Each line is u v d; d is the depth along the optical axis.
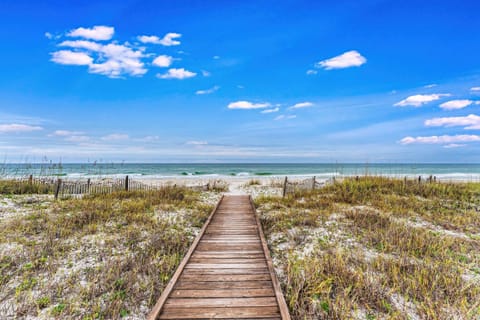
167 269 4.73
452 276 4.48
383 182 12.72
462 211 8.70
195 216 8.40
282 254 5.62
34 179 13.25
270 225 7.44
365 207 9.32
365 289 4.07
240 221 7.91
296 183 13.98
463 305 3.70
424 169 57.38
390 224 7.01
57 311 3.66
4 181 12.52
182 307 3.43
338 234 6.65
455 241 6.07
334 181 13.52
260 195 13.41
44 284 4.29
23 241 5.83
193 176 34.06
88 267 4.86
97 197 11.00
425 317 3.53
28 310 3.68
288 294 4.04
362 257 5.25
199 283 4.06
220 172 44.81
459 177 32.09
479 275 4.67
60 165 16.20
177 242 6.00
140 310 3.78
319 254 5.52
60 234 6.36
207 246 5.71
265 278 4.23
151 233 6.60
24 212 8.31
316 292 4.00
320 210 8.86
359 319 3.56
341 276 4.40
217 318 3.22
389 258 5.12
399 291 4.11
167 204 10.05
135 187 13.81
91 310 3.72
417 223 7.57
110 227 6.96
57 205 9.24
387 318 3.53
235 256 5.14
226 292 3.79
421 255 5.43
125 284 4.30
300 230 6.91
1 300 3.87
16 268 4.75
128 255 5.36
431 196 10.85
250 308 3.43
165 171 47.47
